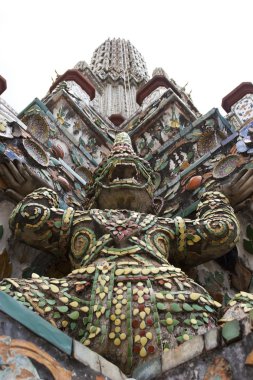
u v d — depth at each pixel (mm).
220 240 5609
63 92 10625
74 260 5480
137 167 6477
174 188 7500
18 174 6359
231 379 3215
